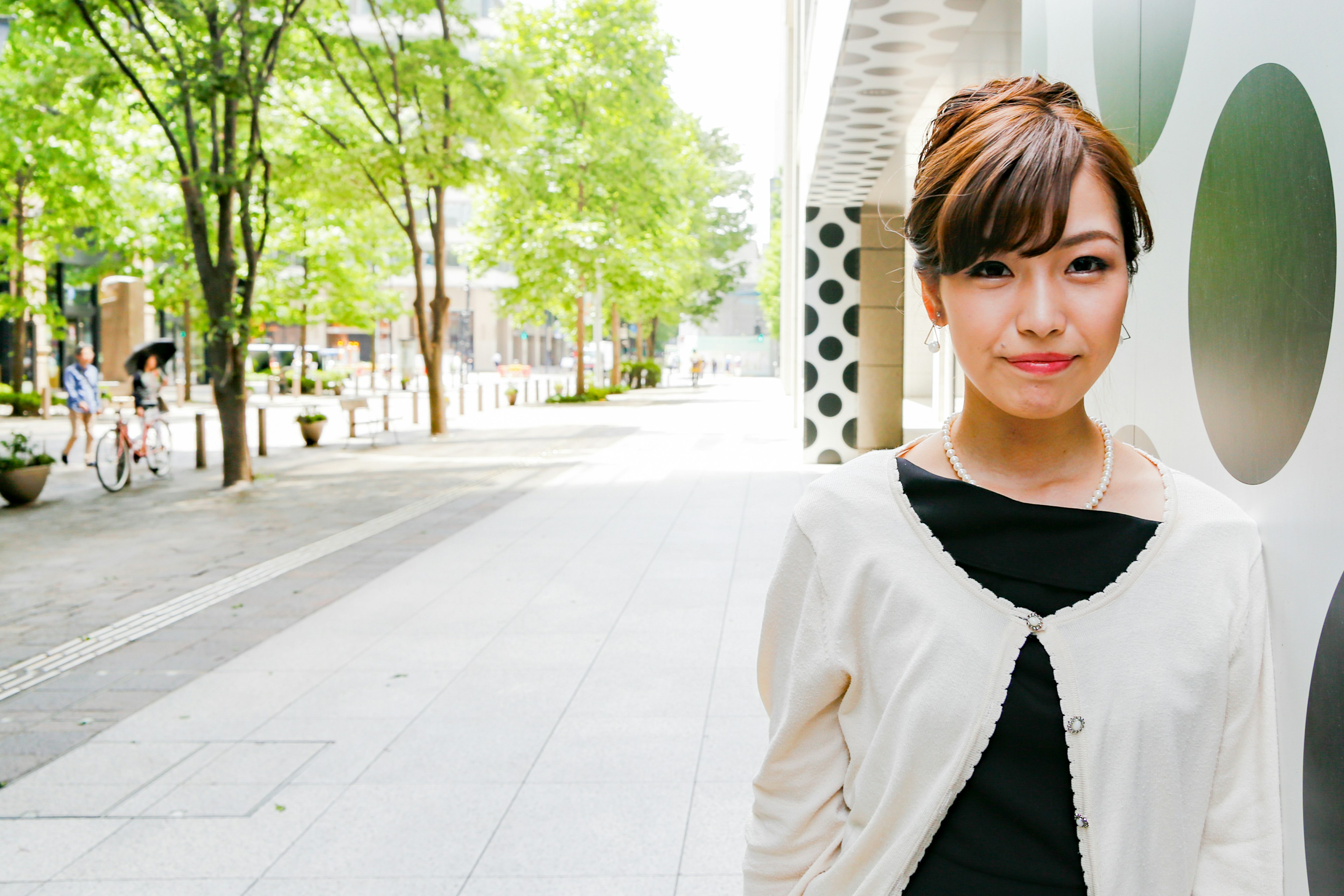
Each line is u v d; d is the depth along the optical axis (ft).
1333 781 3.24
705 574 25.53
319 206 63.62
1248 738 3.43
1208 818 3.46
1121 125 5.82
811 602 3.92
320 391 126.93
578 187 92.89
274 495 41.96
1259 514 3.88
